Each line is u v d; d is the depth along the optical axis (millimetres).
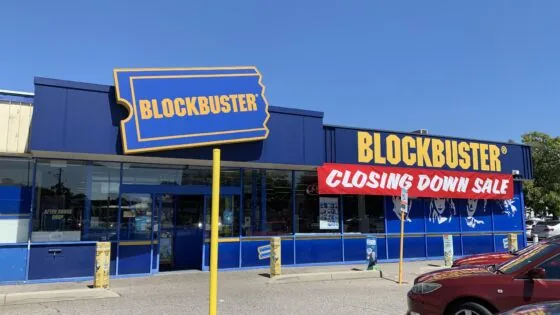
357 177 16406
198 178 14742
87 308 9500
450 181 18469
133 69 12438
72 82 11992
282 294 11094
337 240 16469
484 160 19734
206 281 12680
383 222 17484
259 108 13977
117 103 12383
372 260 14492
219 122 13305
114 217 13469
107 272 11344
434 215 18672
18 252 12172
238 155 13867
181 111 12820
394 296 10875
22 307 9641
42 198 12625
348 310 9328
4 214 12219
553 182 36188
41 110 11617
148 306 9656
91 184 13258
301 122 15094
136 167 13883
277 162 14484
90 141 12055
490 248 19750
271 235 15523
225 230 14914
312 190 16391
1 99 11727
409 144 17906
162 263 14320
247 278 13359
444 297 6945
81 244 12820
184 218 14680
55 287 11477
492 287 6684
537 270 6484
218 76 13492
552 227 32844
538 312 3936
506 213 20484
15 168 12461
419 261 17719
